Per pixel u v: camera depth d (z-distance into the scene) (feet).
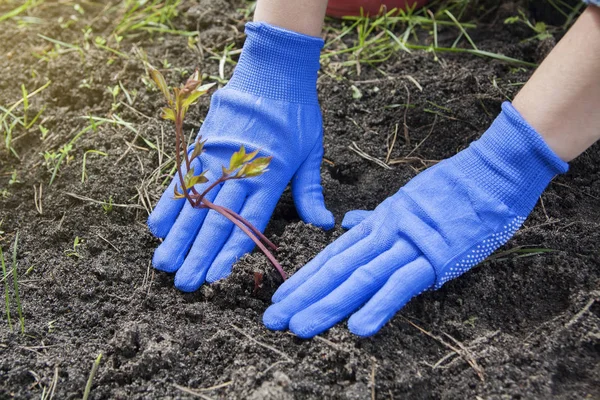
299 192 3.04
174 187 2.88
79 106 3.43
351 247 2.84
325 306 2.75
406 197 2.89
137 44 3.61
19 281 2.96
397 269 2.78
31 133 3.34
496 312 2.85
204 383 2.72
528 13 3.58
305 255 2.93
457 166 2.88
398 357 2.73
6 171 3.27
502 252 2.93
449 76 3.38
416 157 3.23
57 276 2.96
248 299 2.86
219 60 3.53
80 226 3.09
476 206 2.82
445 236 2.80
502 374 2.69
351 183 3.26
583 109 2.68
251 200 2.96
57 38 3.65
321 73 3.47
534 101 2.74
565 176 3.15
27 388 2.72
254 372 2.69
